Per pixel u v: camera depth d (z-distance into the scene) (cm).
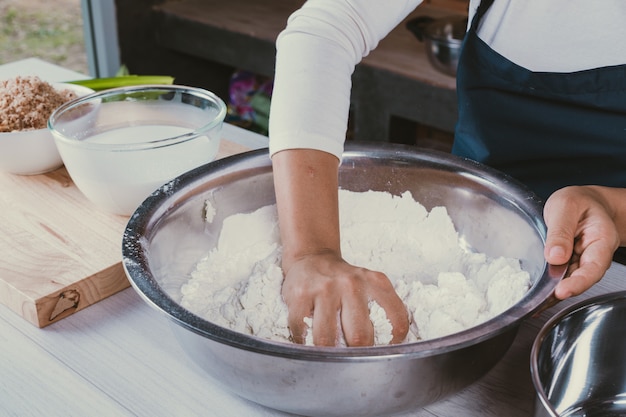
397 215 102
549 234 81
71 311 92
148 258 80
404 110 226
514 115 117
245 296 85
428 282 96
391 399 68
